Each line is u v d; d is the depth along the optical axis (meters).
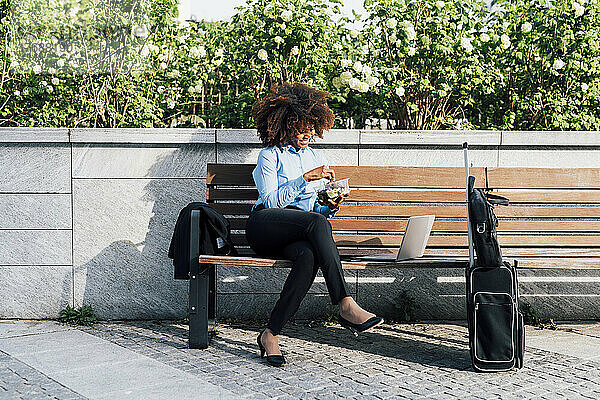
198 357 4.29
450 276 5.42
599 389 3.69
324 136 5.28
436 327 5.20
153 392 3.58
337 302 4.21
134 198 5.30
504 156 5.43
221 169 5.10
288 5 5.76
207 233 4.62
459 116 6.20
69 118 6.25
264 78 5.90
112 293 5.33
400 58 5.93
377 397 3.54
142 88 6.32
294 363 4.16
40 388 3.64
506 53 6.09
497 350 3.97
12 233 5.28
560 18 5.94
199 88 6.22
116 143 5.27
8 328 5.03
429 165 5.39
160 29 6.48
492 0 6.25
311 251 4.21
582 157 5.46
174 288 5.34
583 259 4.64
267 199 4.48
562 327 5.23
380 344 4.66
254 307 5.40
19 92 6.26
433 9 5.93
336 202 4.58
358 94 5.88
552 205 5.29
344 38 6.04
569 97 6.04
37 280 5.30
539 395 3.58
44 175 5.26
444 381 3.82
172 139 5.23
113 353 4.36
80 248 5.30
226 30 6.47
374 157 5.36
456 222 5.21
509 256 4.69
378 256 4.93
